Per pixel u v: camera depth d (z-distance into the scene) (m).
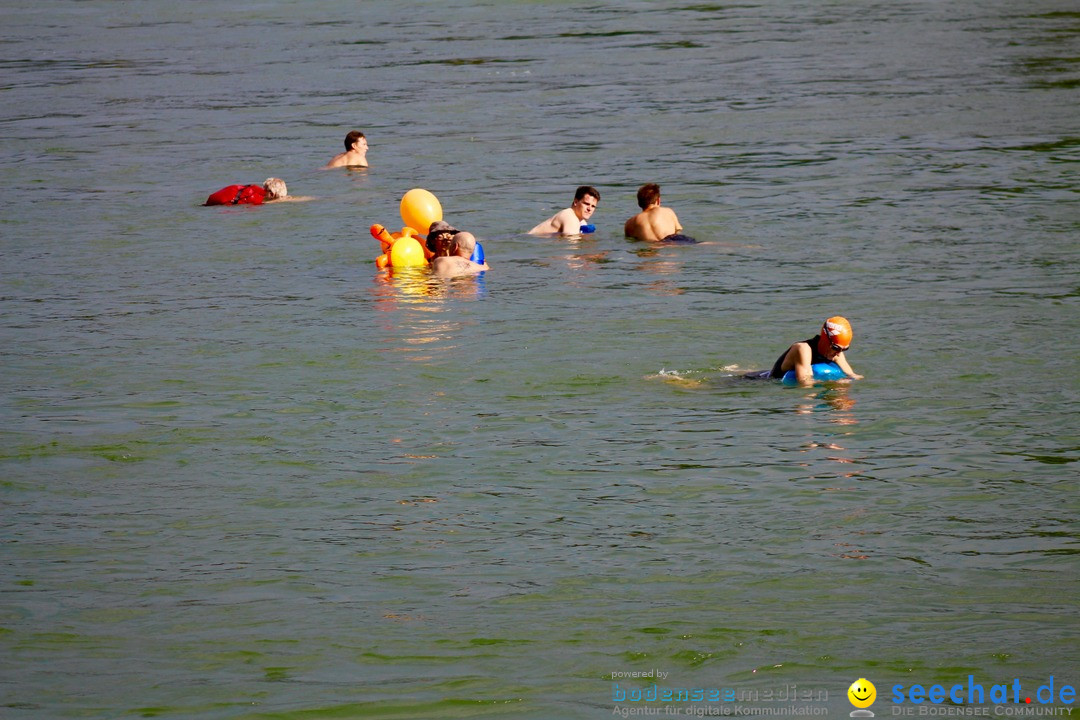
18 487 38.50
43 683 27.11
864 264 64.75
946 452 39.91
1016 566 32.06
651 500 36.75
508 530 34.91
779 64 154.25
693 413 44.12
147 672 27.61
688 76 145.75
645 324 55.25
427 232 70.19
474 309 58.41
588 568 32.44
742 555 33.06
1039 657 27.62
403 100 132.62
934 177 86.94
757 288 60.88
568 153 101.25
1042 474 37.94
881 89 131.88
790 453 40.16
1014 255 65.50
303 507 36.72
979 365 48.44
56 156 104.19
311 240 73.69
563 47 174.25
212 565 32.97
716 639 28.75
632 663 27.73
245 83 148.12
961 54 159.12
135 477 39.25
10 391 47.81
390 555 33.44
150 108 130.50
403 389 47.34
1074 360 48.69
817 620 29.50
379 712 25.88
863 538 33.91
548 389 47.03
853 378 47.41
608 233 74.25
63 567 32.97
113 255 70.81
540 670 27.47
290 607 30.58
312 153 103.62
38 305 60.50
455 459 40.28
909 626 29.16
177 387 47.97
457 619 29.86
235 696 26.48
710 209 79.50
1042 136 101.38
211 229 77.00
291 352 52.19
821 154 97.25
